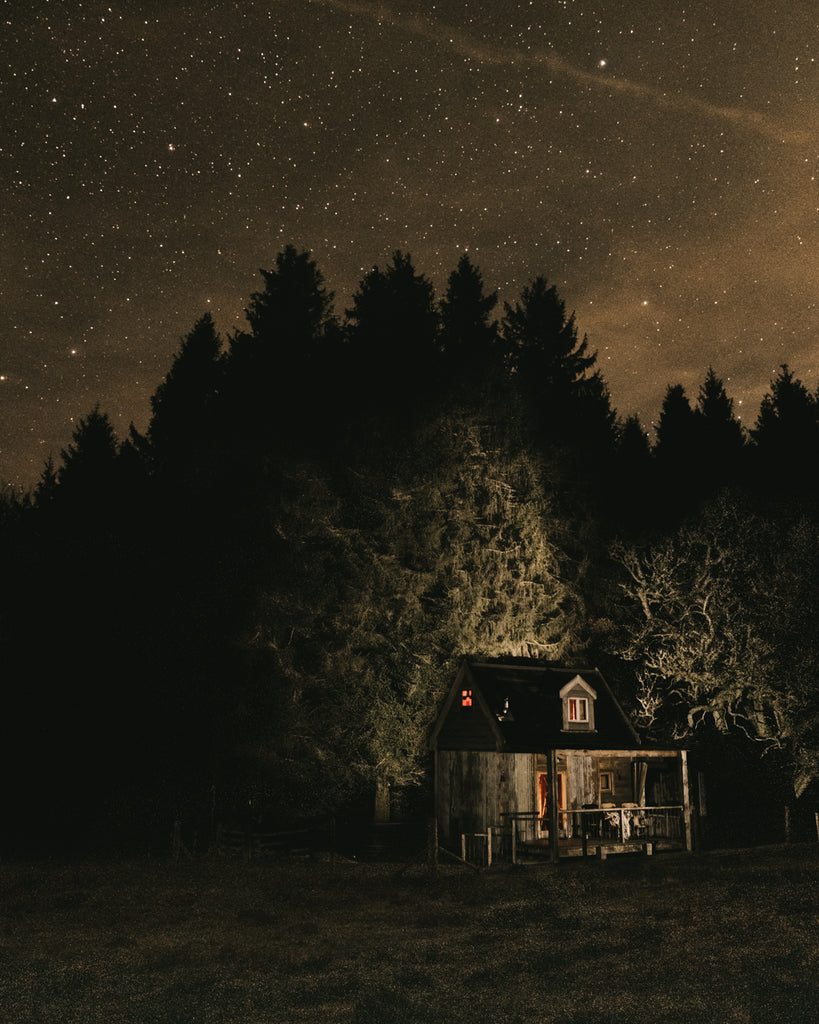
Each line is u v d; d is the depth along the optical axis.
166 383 42.62
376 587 31.36
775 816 33.03
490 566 34.03
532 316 46.88
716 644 32.53
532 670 29.00
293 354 40.12
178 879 20.67
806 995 9.62
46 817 31.70
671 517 41.38
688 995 9.87
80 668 29.80
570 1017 9.16
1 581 30.88
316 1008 9.81
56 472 41.94
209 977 11.30
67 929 14.84
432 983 10.77
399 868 23.23
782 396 46.59
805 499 36.31
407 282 42.62
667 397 49.41
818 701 31.12
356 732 29.75
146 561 30.84
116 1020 9.52
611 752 25.25
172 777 29.56
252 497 32.34
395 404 36.59
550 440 40.59
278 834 28.70
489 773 26.38
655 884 18.59
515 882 19.69
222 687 29.59
